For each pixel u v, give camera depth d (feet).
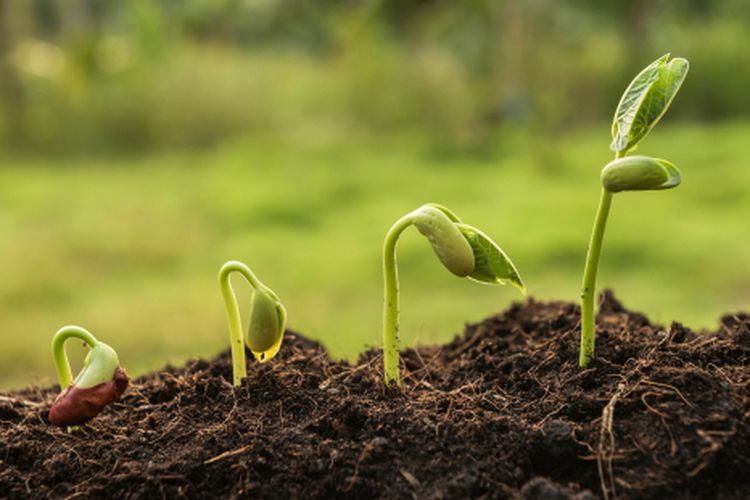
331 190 5.20
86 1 10.05
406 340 2.50
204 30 9.33
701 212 4.42
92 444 1.20
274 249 4.04
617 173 1.13
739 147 5.94
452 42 8.27
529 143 6.29
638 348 1.26
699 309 3.03
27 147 6.74
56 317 3.16
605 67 7.59
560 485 1.12
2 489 1.16
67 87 6.79
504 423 1.17
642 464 1.12
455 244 1.15
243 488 1.13
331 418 1.20
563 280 3.40
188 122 7.03
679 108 7.60
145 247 4.02
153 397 1.28
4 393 1.36
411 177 5.54
